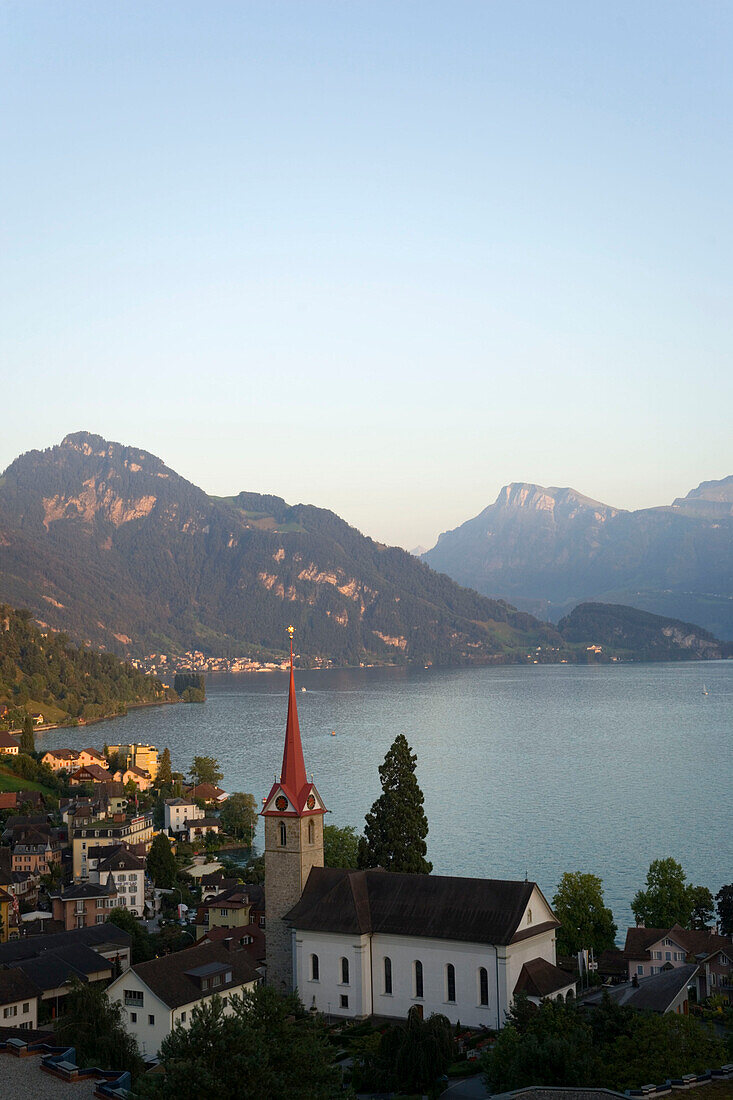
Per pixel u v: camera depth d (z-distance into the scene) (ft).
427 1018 343.05
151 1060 332.19
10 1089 232.32
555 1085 245.45
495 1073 262.88
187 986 353.31
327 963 365.61
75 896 602.44
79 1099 225.15
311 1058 220.02
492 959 342.23
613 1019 282.77
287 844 382.01
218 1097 201.26
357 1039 332.19
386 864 465.06
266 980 384.47
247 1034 213.66
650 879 510.17
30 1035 322.14
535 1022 281.74
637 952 447.83
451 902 358.43
